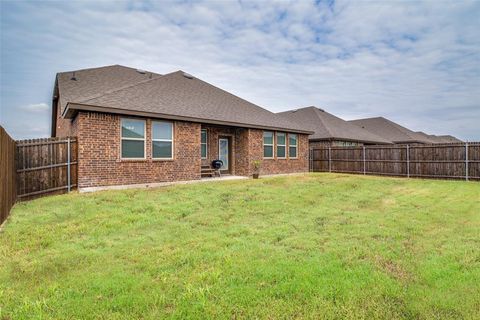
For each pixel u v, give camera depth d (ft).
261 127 52.95
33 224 20.33
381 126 117.91
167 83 51.26
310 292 11.16
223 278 12.33
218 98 56.54
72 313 9.91
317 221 22.27
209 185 38.19
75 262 14.24
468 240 17.72
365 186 41.91
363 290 11.32
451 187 42.60
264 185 39.58
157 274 12.92
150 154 38.27
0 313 9.93
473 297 10.93
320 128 81.25
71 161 33.37
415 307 10.30
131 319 9.60
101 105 33.42
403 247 16.38
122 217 22.11
